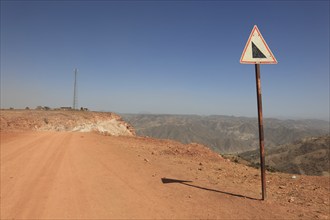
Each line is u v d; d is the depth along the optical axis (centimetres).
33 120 3778
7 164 1124
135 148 1566
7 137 2128
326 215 545
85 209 614
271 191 730
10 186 812
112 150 1478
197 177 874
